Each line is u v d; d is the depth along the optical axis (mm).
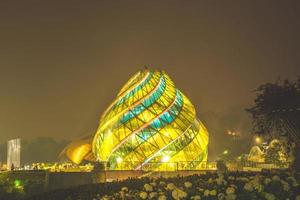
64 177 49719
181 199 16203
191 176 20125
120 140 57281
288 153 31406
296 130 28656
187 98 64875
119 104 60562
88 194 19594
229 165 51969
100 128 61688
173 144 57219
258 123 32594
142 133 57281
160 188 17922
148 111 58344
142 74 63281
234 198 15531
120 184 20656
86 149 76438
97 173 50219
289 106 29828
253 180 16203
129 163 55844
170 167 53688
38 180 48750
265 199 15375
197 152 58969
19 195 39875
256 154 68688
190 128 59219
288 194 15641
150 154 56312
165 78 63812
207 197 16047
